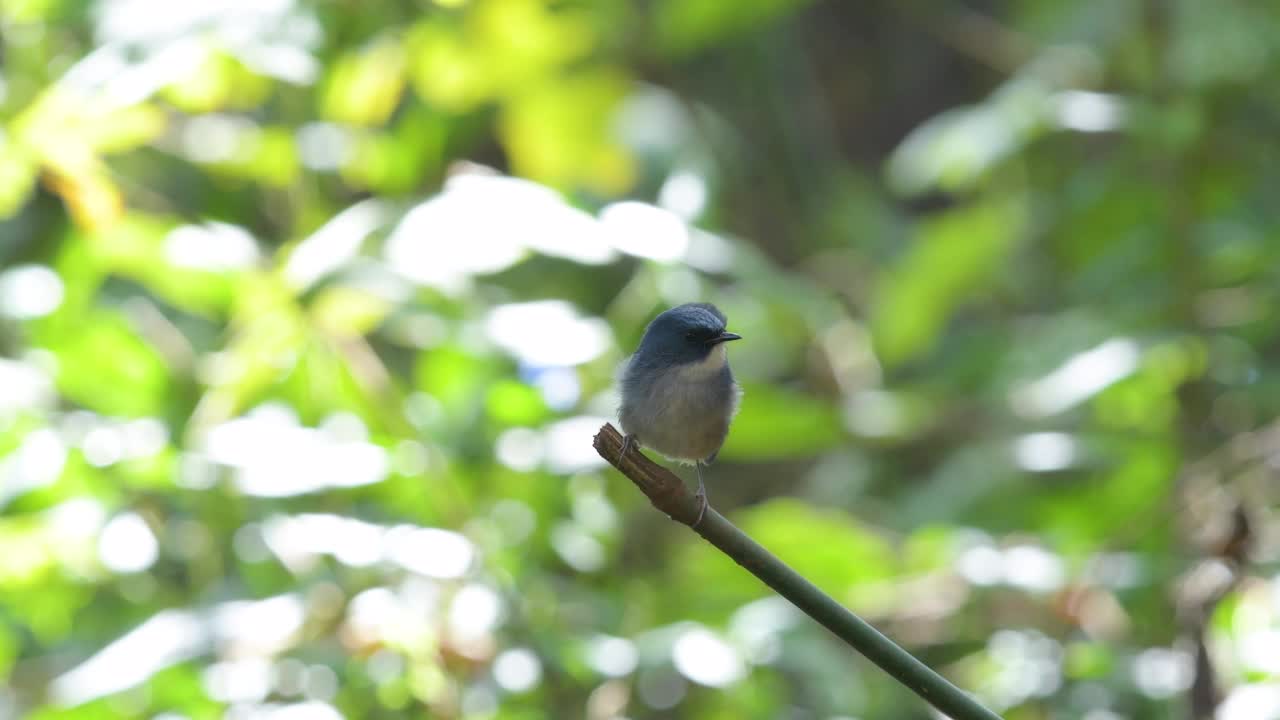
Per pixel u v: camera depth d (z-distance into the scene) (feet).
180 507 30.71
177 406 33.50
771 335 41.65
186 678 28.14
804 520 35.37
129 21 32.09
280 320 32.01
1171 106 42.01
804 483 58.23
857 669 33.04
